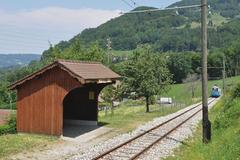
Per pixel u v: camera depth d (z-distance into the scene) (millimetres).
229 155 15844
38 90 24250
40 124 24141
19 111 24703
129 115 39062
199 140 22859
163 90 47469
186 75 128750
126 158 17766
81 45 52125
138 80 45344
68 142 22141
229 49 133250
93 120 29156
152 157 18172
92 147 20594
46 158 17672
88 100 29250
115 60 112312
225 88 71000
